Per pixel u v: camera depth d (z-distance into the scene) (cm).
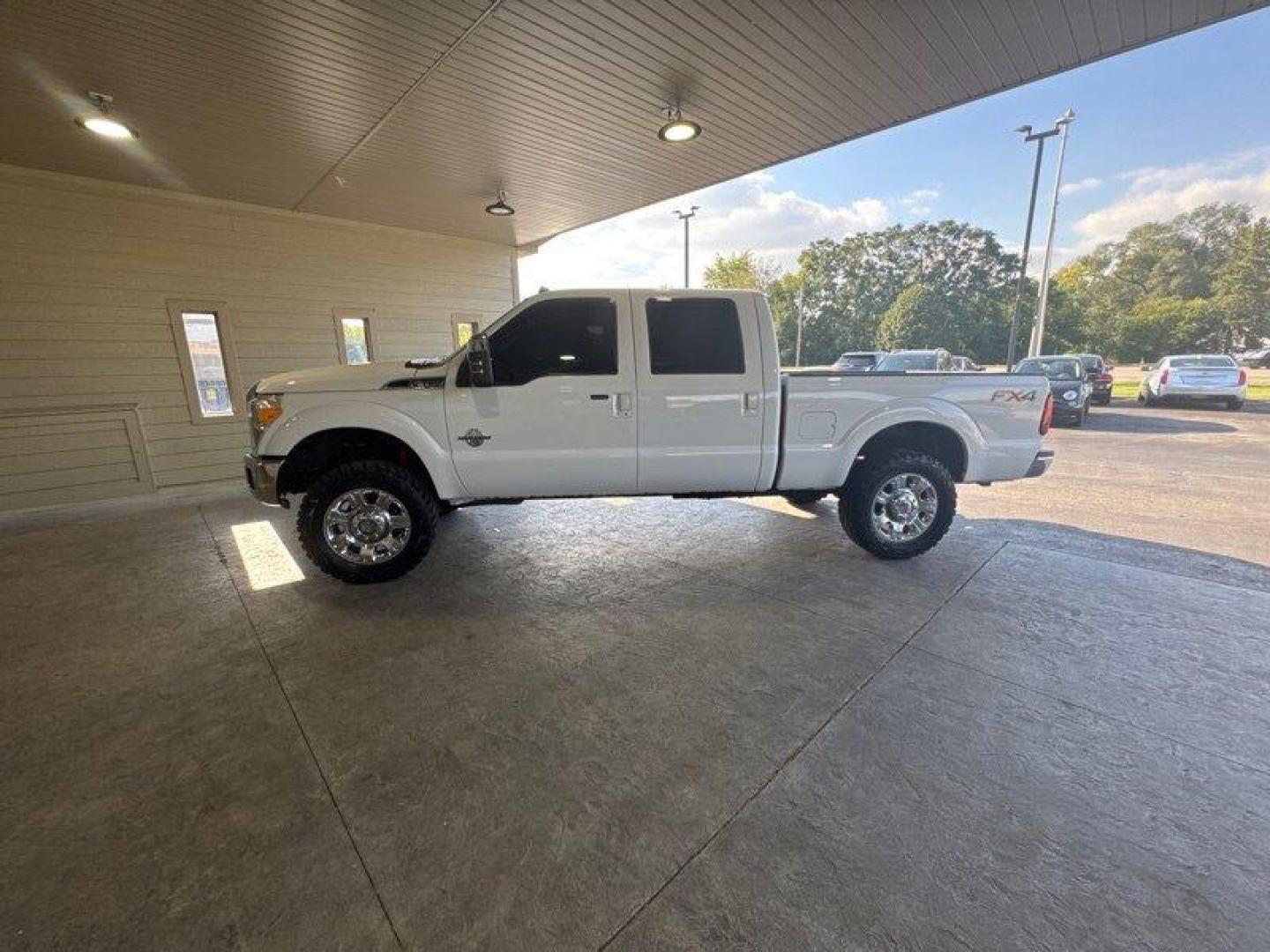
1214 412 1302
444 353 848
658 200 663
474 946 137
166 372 628
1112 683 246
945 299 3688
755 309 364
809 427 373
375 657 277
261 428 344
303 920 144
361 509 354
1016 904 146
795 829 171
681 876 155
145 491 618
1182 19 340
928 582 358
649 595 344
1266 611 313
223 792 189
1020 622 303
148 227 604
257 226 673
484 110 438
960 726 218
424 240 812
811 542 443
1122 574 369
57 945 137
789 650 278
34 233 545
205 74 374
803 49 367
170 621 316
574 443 357
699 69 387
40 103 408
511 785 191
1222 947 134
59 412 561
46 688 253
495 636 296
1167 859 159
